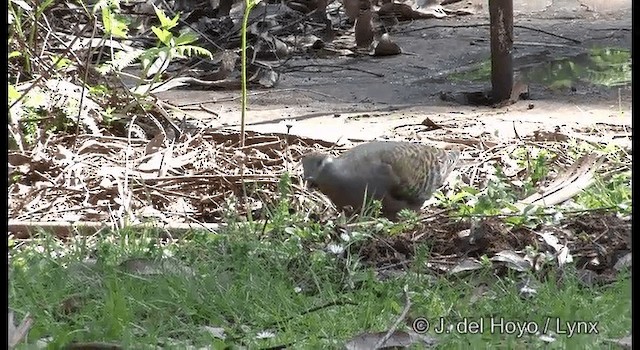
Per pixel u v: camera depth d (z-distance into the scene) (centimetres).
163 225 1037
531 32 2281
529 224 988
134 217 1063
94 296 841
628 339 732
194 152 1283
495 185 1073
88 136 1320
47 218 1077
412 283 862
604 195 1077
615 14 2459
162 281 847
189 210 1120
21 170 1191
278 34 2209
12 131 1227
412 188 1026
